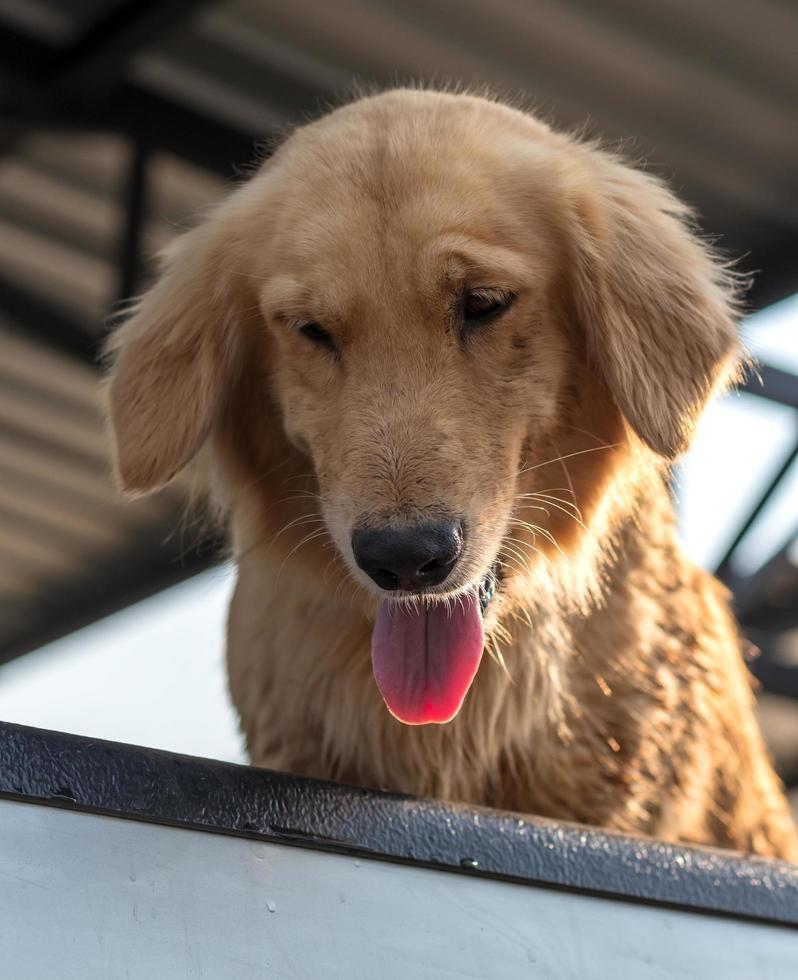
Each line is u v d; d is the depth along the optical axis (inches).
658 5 253.1
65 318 366.6
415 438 111.1
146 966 60.7
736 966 75.3
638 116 290.0
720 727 151.6
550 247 126.0
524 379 121.7
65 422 407.8
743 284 156.3
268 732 135.9
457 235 118.3
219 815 70.8
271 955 63.7
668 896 75.5
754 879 78.5
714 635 153.8
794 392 322.0
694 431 126.1
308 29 285.6
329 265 118.4
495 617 122.1
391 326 116.7
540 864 73.9
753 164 295.9
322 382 120.4
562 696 130.3
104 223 345.1
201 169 324.2
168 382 133.1
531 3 260.1
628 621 135.0
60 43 306.8
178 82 313.4
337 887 66.9
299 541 132.0
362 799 75.6
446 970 67.6
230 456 138.2
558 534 130.3
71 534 448.1
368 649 127.6
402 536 106.7
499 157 126.8
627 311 127.3
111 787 67.9
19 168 331.0
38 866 60.3
